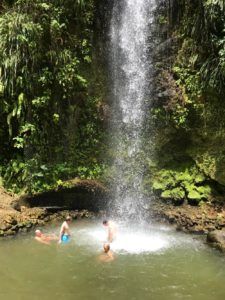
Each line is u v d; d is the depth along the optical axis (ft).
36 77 41.55
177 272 28.68
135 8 45.29
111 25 45.55
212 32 40.96
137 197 43.47
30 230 36.63
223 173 41.14
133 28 45.32
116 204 43.70
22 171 41.42
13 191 40.83
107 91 45.16
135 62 44.80
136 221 41.96
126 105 45.14
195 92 41.96
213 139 41.98
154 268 29.27
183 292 25.79
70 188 41.52
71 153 43.73
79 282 26.81
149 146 44.29
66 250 32.19
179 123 42.57
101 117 44.83
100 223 40.37
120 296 25.04
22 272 28.17
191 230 37.68
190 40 42.32
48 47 42.29
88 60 43.93
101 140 44.83
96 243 33.99
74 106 43.93
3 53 40.52
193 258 31.17
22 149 42.68
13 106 41.27
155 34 44.11
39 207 40.14
